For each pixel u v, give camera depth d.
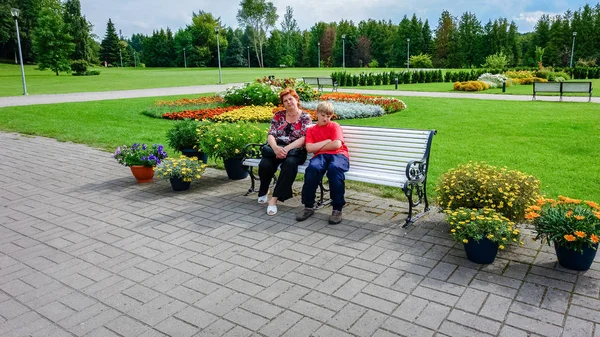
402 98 19.94
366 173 5.05
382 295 3.33
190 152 7.19
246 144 6.16
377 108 14.03
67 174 7.39
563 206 3.84
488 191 4.30
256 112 13.48
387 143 5.30
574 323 2.92
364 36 96.31
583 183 6.01
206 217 5.14
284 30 111.12
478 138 9.55
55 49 53.84
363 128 5.52
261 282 3.57
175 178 6.11
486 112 14.22
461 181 4.48
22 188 6.61
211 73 52.38
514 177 4.44
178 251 4.22
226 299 3.33
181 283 3.59
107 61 95.69
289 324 2.98
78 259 4.11
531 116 12.95
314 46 99.88
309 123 5.57
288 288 3.47
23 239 4.63
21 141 10.64
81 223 5.05
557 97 19.92
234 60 92.06
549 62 75.56
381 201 5.55
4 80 40.31
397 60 91.81
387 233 4.54
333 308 3.17
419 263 3.85
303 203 5.02
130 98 20.34
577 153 7.89
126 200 5.87
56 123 13.08
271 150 5.51
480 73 38.38
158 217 5.18
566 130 10.31
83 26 74.44
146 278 3.70
